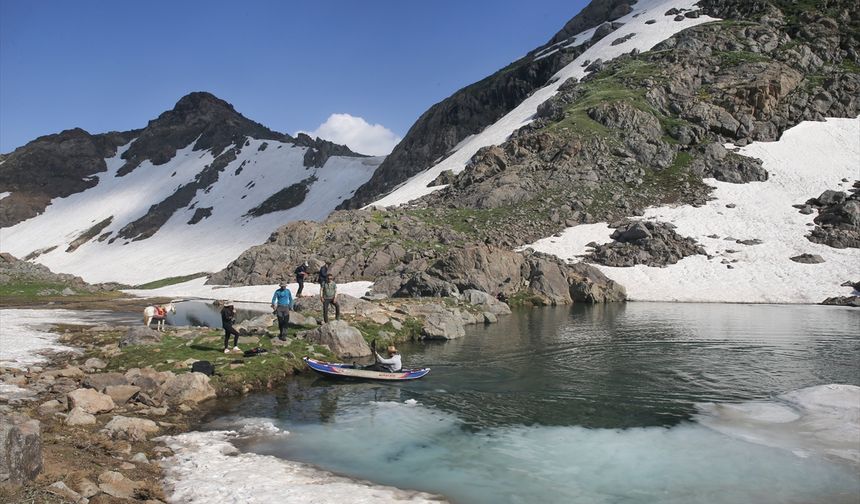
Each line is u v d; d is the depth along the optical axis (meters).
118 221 185.75
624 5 164.25
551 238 75.75
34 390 17.39
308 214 168.00
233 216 177.00
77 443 12.48
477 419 17.34
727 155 92.06
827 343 31.16
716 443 15.20
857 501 11.62
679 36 123.31
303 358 23.89
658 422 17.06
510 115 132.12
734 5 131.62
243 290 74.50
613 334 35.03
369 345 28.73
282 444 14.63
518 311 50.25
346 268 71.75
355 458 13.81
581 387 21.44
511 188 88.81
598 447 14.92
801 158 89.88
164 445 13.94
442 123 162.62
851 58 111.81
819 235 68.19
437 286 51.00
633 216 80.31
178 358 21.94
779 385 21.48
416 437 15.59
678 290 60.56
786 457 14.09
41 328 33.62
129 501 9.94
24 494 8.87
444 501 11.37
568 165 92.50
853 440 15.23
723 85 106.00
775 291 58.25
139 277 132.00
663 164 92.56
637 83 110.44
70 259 161.00
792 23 120.94
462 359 26.97
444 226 80.50
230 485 11.43
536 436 15.83
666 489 12.26
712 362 26.08
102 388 17.66
